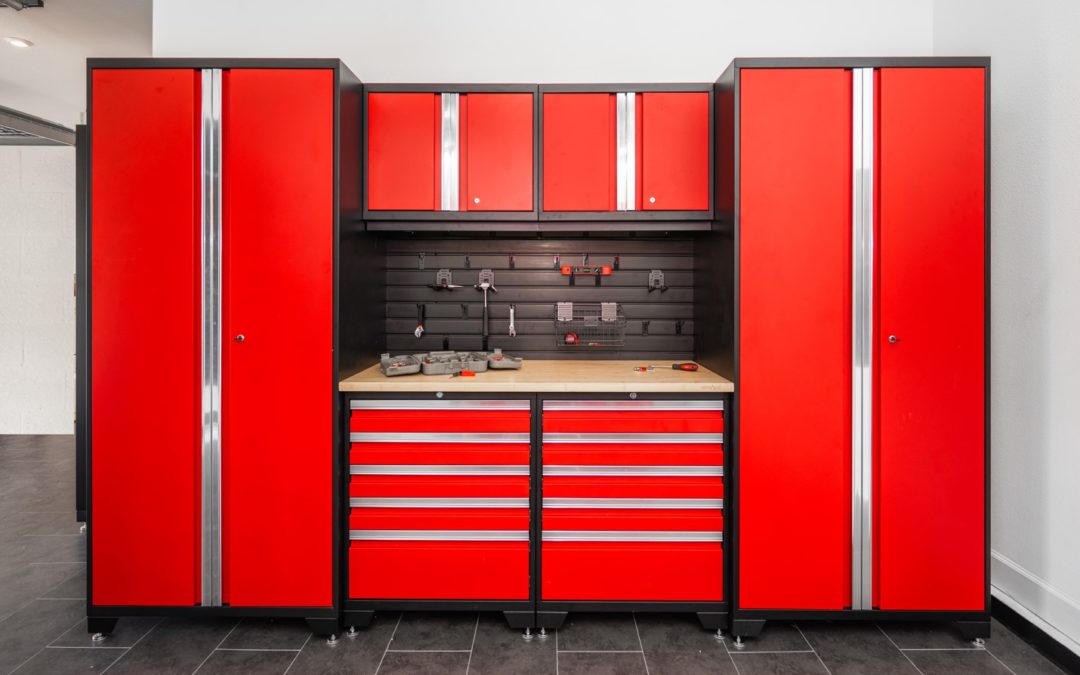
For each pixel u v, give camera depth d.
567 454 2.02
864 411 1.96
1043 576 1.99
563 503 2.02
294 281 1.99
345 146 2.06
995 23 2.20
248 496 2.00
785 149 1.96
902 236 1.95
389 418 2.03
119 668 1.83
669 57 2.64
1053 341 1.95
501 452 2.02
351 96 2.13
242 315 1.99
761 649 1.94
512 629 2.07
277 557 2.00
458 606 2.03
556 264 2.68
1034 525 2.02
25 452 4.29
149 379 1.98
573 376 2.19
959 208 1.94
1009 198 2.13
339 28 2.64
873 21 2.62
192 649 1.93
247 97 1.97
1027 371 2.05
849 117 1.95
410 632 2.04
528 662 1.87
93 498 1.99
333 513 2.00
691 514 2.02
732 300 2.01
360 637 2.01
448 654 1.91
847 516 1.98
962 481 1.96
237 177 1.98
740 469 1.98
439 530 2.03
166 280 1.98
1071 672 1.81
